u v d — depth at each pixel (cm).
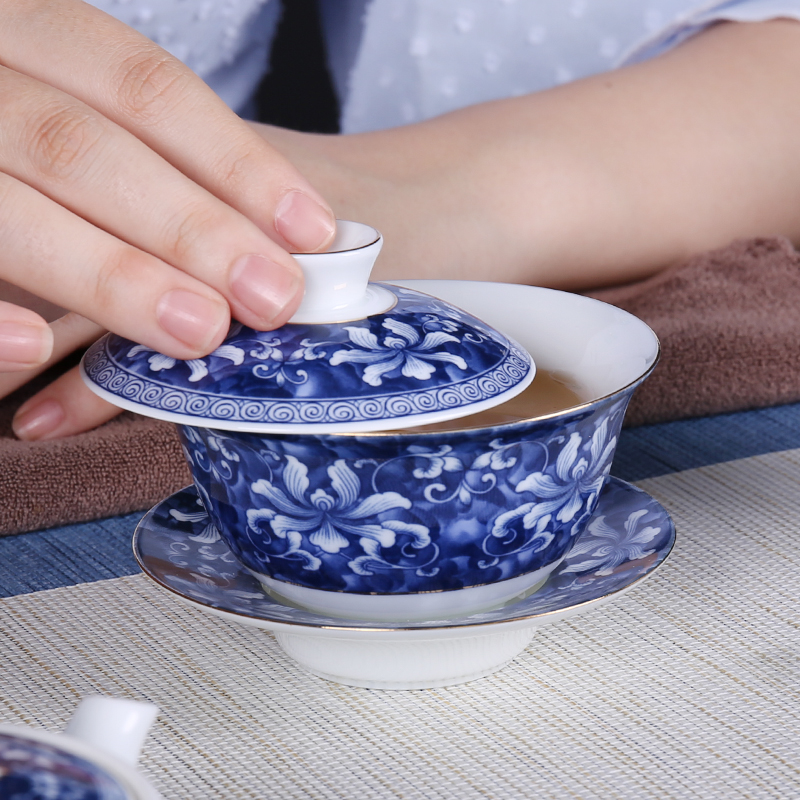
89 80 77
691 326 86
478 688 71
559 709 70
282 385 69
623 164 111
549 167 107
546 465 70
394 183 99
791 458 82
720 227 116
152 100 76
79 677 71
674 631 73
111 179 73
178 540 74
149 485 79
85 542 78
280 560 70
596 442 71
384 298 72
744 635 73
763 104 120
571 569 72
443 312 72
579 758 69
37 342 73
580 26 169
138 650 73
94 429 81
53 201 73
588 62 171
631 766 68
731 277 96
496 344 72
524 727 70
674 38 142
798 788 68
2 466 78
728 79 123
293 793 68
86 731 62
